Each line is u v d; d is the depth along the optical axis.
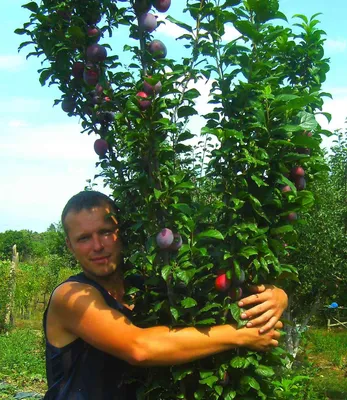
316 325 16.50
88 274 2.62
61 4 2.56
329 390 9.60
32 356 11.72
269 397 2.51
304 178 2.78
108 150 2.75
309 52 3.06
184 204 2.35
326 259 8.79
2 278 16.41
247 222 2.47
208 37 2.62
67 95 2.80
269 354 2.56
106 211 2.58
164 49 2.56
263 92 2.47
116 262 2.60
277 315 2.47
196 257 2.46
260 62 2.52
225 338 2.34
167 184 2.40
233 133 2.39
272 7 2.63
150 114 2.36
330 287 9.77
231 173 2.50
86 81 2.62
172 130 2.40
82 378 2.48
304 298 9.94
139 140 2.39
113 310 2.41
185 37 2.62
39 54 2.75
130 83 2.59
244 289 2.52
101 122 2.78
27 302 18.89
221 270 2.45
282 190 2.61
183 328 2.37
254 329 2.39
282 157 2.56
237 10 2.67
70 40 2.61
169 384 2.47
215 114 2.60
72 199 2.63
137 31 2.63
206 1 2.63
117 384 2.52
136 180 2.47
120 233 2.62
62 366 2.51
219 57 2.60
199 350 2.32
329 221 8.80
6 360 11.17
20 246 53.06
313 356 12.49
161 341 2.31
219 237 2.35
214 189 2.55
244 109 2.51
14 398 9.04
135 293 2.62
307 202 2.61
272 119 2.54
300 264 8.96
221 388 2.36
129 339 2.32
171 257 2.43
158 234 2.32
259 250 2.41
